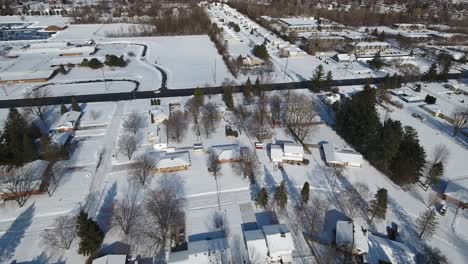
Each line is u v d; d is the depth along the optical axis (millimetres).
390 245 62344
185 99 119500
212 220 68188
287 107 106000
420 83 146875
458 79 153750
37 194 73312
